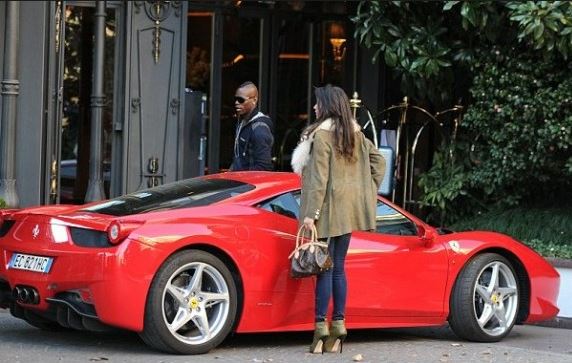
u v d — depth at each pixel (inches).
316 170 343.9
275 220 359.3
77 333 391.2
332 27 717.3
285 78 708.7
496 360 359.6
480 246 400.2
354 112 600.4
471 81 633.6
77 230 338.3
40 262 341.4
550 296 422.6
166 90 631.8
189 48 669.3
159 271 331.6
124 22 626.5
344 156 349.7
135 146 628.4
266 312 355.3
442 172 628.1
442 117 650.8
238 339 388.5
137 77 626.5
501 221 581.9
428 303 387.5
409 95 640.4
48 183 610.2
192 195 363.9
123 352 348.8
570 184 592.4
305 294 363.6
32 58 601.0
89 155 641.6
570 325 474.9
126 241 327.3
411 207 681.6
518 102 565.0
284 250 358.0
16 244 352.5
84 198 646.5
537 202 609.3
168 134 633.0
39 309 346.3
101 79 611.5
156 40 626.8
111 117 633.0
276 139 705.6
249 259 349.4
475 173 598.2
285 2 699.4
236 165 482.9
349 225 348.5
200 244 340.8
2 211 368.2
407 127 695.1
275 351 362.6
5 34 567.5
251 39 691.4
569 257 504.7
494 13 571.2
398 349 379.2
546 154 558.6
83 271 328.8
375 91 712.4
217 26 673.0
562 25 528.7
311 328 367.2
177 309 339.0
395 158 625.0
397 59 603.8
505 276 409.4
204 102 669.9
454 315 395.2
